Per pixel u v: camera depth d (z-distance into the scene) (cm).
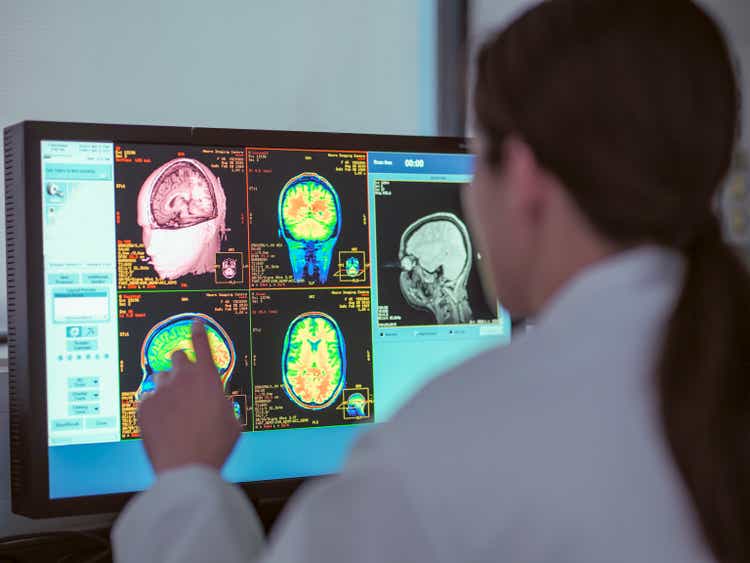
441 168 111
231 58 164
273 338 102
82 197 95
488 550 35
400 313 108
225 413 65
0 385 109
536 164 42
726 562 36
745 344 38
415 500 36
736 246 42
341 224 106
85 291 95
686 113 38
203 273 100
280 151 103
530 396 38
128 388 96
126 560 52
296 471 102
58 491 93
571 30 39
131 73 155
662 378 37
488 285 112
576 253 42
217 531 51
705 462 36
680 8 40
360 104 177
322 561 36
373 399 106
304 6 171
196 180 100
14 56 145
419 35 183
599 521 35
